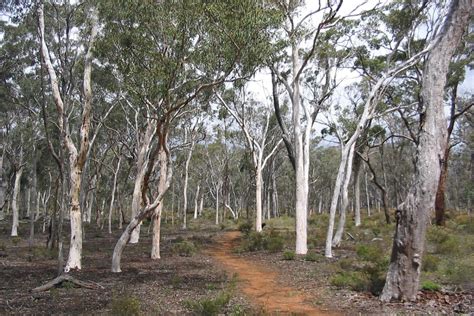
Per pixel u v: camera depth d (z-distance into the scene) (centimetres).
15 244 2903
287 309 1030
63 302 1098
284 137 2252
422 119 1045
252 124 4059
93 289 1283
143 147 2664
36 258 2095
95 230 4194
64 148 1620
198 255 2278
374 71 2444
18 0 1519
